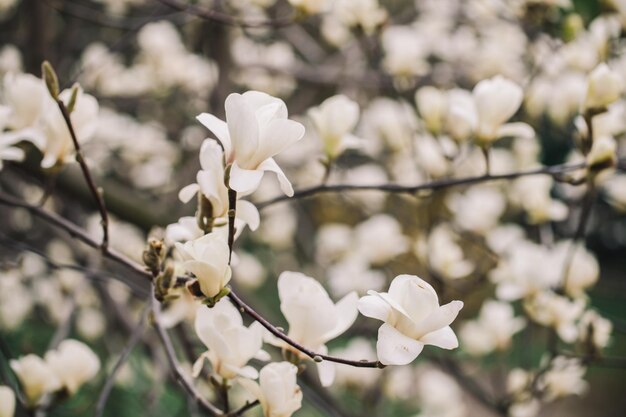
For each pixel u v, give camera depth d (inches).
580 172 72.0
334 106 70.4
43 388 64.7
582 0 121.3
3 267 79.7
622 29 89.1
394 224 115.8
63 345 65.7
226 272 53.0
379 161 164.4
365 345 117.1
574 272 87.1
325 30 143.4
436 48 154.3
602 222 149.1
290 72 139.0
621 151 121.3
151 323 62.3
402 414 143.6
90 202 111.2
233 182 51.9
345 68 141.0
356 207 159.9
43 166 62.7
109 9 145.6
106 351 146.3
